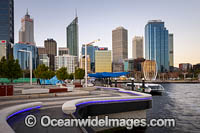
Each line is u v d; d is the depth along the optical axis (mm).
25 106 11016
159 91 55531
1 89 17969
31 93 20172
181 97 50562
